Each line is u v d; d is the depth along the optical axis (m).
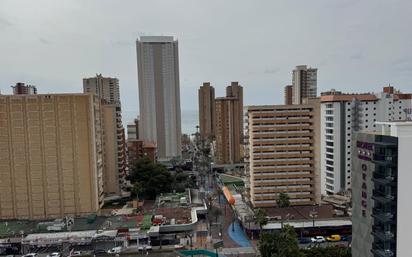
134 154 189.25
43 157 109.88
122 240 88.25
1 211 109.88
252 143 113.75
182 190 144.88
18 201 110.06
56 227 94.62
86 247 88.31
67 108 110.06
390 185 54.38
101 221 101.38
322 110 132.50
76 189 111.06
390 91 145.12
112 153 139.88
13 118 108.75
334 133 125.88
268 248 69.75
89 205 111.69
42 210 110.44
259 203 113.56
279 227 94.31
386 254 54.53
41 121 109.44
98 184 117.81
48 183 110.50
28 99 108.81
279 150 114.12
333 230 94.62
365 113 127.69
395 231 54.19
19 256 85.50
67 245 87.31
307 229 94.00
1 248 87.31
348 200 112.81
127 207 121.06
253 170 113.88
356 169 64.38
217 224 107.19
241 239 94.00
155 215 104.38
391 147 54.03
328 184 130.62
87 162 111.56
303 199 114.62
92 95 111.94
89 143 111.31
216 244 84.62
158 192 137.62
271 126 113.50
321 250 71.44
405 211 53.69
